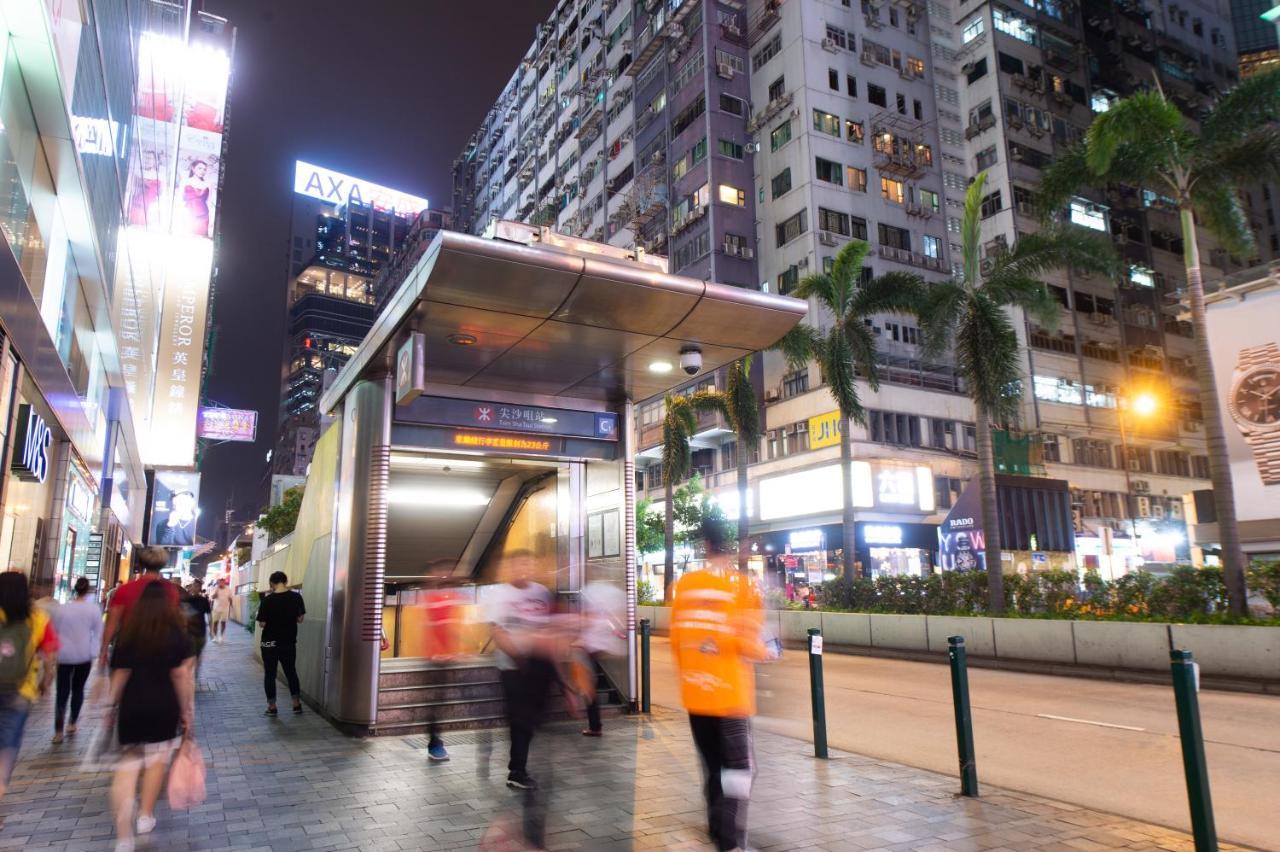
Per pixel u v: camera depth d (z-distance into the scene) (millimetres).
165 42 41156
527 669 5523
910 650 18234
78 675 9156
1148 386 50906
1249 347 22188
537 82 76875
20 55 10711
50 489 16031
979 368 20203
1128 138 17531
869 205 44656
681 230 47969
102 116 17641
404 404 9219
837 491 35312
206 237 46344
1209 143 17609
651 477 49031
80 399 17422
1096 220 52250
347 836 5086
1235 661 12414
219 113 48125
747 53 48969
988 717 10242
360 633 9188
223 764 7309
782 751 7793
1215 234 18188
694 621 4309
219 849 4852
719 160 46281
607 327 8922
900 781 6500
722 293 8555
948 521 30094
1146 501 48031
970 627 16781
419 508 15148
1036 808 5695
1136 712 10414
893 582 21750
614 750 7773
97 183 17250
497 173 86500
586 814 5508
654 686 13734
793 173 44125
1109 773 7160
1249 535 21844
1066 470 45031
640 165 54062
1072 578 17750
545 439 10820
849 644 19938
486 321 8633
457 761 7434
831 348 24250
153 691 4984
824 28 45750
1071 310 49031
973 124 49875
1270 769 7184
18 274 10773
